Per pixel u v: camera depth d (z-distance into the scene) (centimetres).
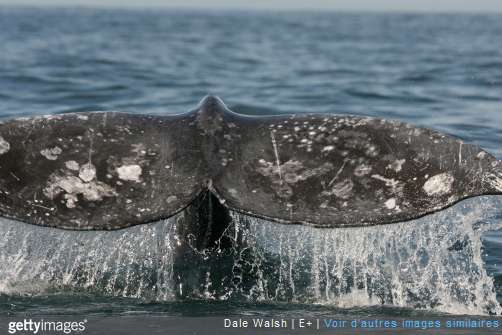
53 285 1175
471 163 1007
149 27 11269
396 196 1003
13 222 1194
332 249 1291
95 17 16825
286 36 9144
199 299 1127
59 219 969
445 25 13225
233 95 3319
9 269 1210
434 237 1272
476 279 1249
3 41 6178
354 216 984
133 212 976
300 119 1110
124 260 1231
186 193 995
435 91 3431
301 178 1027
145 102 3045
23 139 1041
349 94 3356
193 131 1080
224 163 1038
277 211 986
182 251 1196
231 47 6794
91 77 3812
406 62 5038
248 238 1215
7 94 3092
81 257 1259
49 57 4850
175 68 4556
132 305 1105
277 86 3681
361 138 1069
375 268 1269
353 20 18362
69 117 1077
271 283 1174
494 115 2783
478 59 5153
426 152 1033
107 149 1045
